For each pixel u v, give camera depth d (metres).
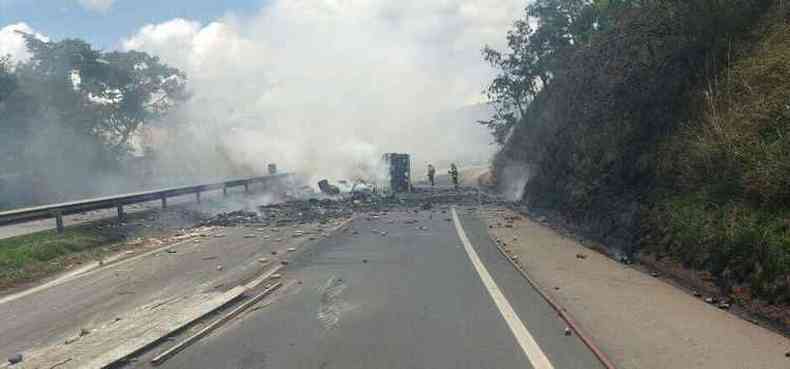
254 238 17.34
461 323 7.53
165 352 6.63
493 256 12.98
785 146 8.98
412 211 25.45
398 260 12.70
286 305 8.86
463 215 23.34
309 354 6.47
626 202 13.72
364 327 7.49
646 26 17.22
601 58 20.58
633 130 15.28
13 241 16.23
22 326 8.48
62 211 18.59
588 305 8.34
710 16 14.23
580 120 20.38
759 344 6.47
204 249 15.44
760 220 8.47
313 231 18.58
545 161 24.28
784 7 12.59
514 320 7.60
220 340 7.14
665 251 10.74
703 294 8.77
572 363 5.96
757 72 11.41
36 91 49.88
